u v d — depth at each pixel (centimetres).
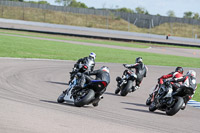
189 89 3475
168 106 3575
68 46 14388
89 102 3409
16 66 7025
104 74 3356
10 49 10662
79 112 3119
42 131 2170
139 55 13550
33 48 11919
